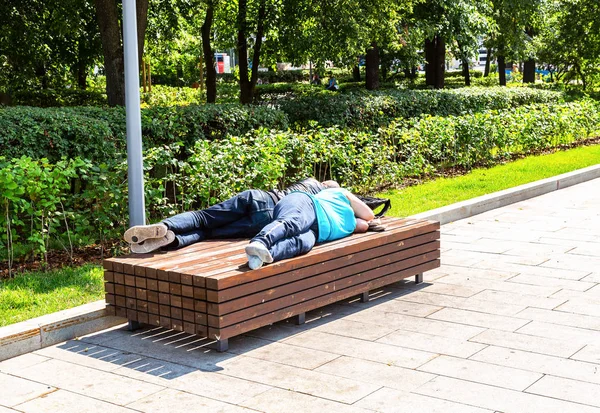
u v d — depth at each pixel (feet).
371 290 22.41
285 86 110.01
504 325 18.69
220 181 28.86
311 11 51.49
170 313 17.67
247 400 14.42
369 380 15.28
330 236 20.62
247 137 36.76
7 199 23.27
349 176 36.68
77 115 29.76
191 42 111.34
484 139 45.68
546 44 99.30
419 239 22.62
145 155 28.04
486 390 14.62
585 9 91.97
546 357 16.40
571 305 20.27
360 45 53.88
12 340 17.26
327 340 17.90
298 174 33.86
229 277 16.75
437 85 91.76
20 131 27.43
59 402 14.56
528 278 23.16
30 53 66.44
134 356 17.15
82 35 69.62
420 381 15.16
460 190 38.11
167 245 20.02
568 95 74.18
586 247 27.09
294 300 18.58
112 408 14.21
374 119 47.96
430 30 74.49
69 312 18.84
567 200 37.01
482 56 213.05
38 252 24.12
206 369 16.19
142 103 91.45
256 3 59.67
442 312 19.90
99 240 27.73
